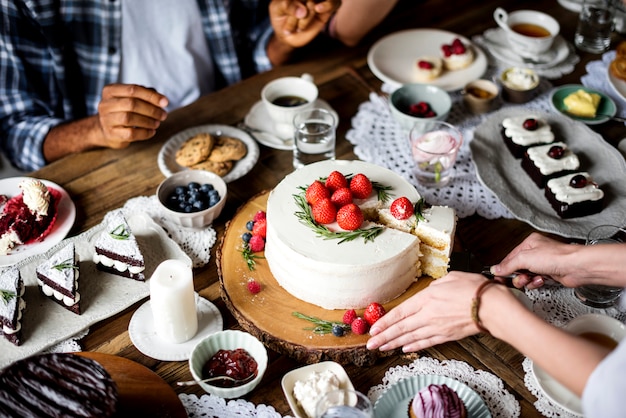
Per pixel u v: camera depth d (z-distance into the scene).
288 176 1.73
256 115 2.19
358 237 1.56
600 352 1.17
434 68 2.34
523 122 2.05
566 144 2.03
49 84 2.36
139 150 2.07
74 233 1.80
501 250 1.76
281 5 2.31
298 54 2.50
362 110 2.23
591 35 2.49
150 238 1.74
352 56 2.49
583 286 1.55
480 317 1.32
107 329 1.56
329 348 1.45
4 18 2.15
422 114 2.15
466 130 2.17
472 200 1.91
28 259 1.68
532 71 2.30
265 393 1.42
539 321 1.24
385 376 1.46
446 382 1.39
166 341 1.52
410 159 2.04
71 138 2.12
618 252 1.43
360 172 1.75
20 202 1.80
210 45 2.63
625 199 1.86
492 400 1.41
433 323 1.40
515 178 1.97
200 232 1.80
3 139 2.30
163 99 1.96
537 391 1.42
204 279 1.68
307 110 2.02
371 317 1.50
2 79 2.23
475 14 2.71
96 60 2.42
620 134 2.13
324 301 1.56
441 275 1.65
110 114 1.97
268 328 1.50
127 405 1.35
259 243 1.70
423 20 2.68
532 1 2.78
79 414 1.20
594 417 1.09
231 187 1.94
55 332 1.52
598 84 2.34
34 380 1.25
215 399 1.40
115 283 1.64
